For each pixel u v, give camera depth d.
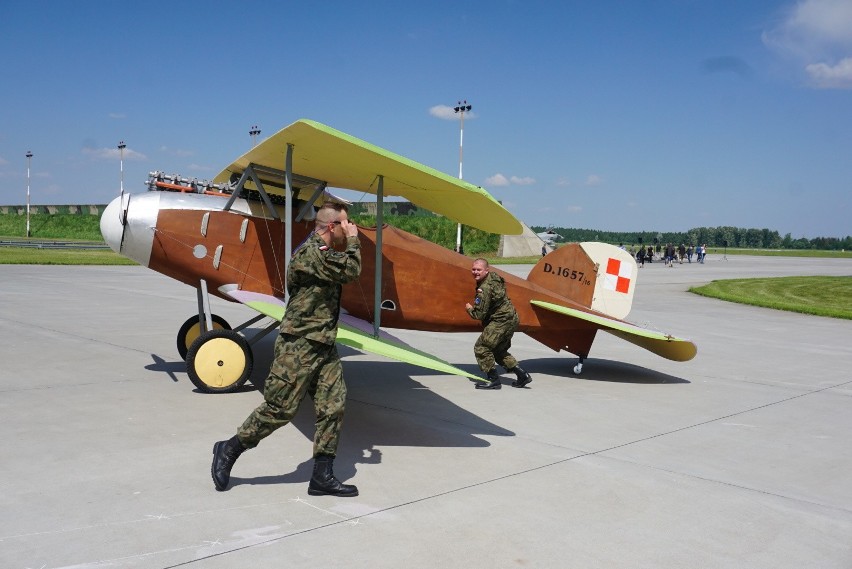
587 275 8.12
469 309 7.05
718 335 12.22
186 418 5.42
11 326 10.30
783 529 3.59
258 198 7.42
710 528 3.57
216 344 6.29
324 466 3.80
